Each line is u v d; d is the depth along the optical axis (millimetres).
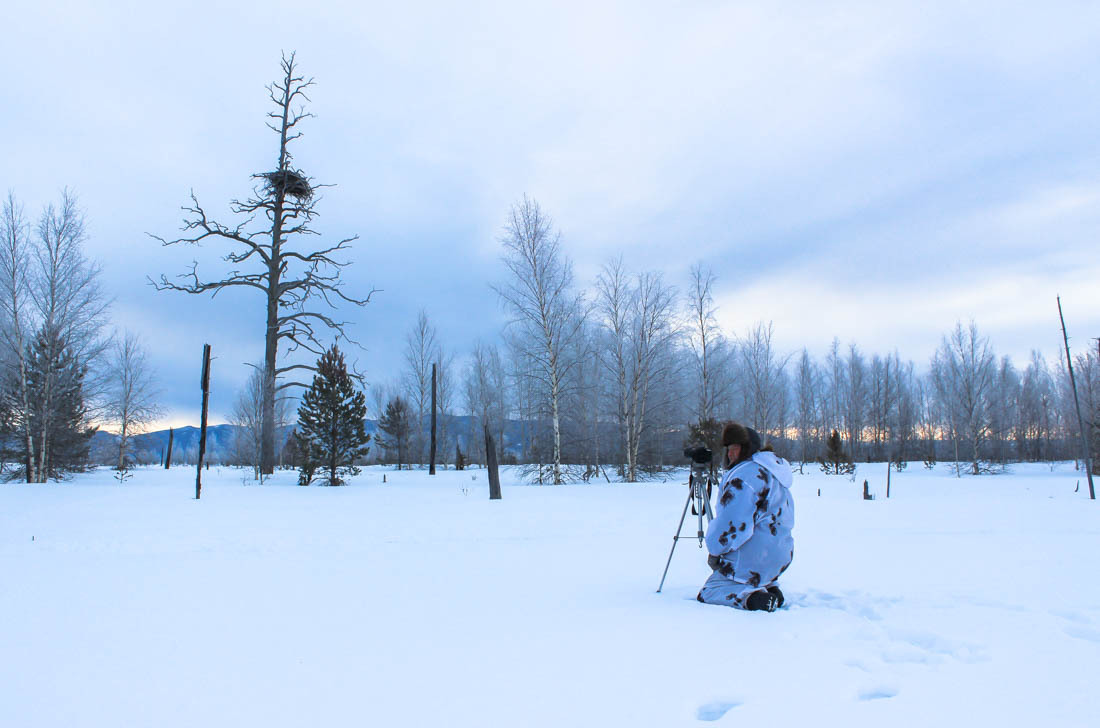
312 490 22391
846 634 3977
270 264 30516
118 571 6824
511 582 5957
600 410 35188
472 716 2723
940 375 62531
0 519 12820
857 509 14141
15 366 26391
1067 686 3023
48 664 3557
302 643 3945
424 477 31766
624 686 3059
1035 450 62219
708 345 35406
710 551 4902
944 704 2797
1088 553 7473
